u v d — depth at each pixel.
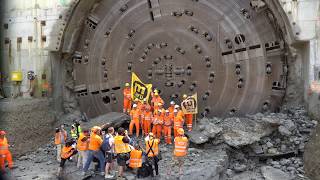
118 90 22.00
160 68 21.28
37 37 21.94
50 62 21.95
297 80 19.52
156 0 21.09
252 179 15.84
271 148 17.33
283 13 18.73
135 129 20.58
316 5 18.22
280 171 16.02
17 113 19.45
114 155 14.88
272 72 20.22
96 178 14.87
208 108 20.84
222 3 20.42
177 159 15.98
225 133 17.66
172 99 21.20
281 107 20.02
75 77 22.73
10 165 16.69
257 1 19.88
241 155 17.39
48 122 20.89
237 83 20.53
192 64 20.92
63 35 21.66
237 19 20.33
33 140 19.59
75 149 15.75
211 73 20.73
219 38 20.56
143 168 14.67
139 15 21.41
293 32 18.53
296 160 16.53
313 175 15.23
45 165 17.27
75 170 15.60
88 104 22.69
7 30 22.36
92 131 14.95
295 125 17.62
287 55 19.89
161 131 19.28
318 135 15.92
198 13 20.70
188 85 21.02
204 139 17.41
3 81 22.48
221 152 17.05
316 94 17.88
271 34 20.12
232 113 20.62
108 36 22.00
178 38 20.98
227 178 16.09
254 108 20.39
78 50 22.66
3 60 22.50
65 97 22.78
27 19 22.02
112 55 22.00
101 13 21.94
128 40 21.66
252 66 20.34
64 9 21.38
